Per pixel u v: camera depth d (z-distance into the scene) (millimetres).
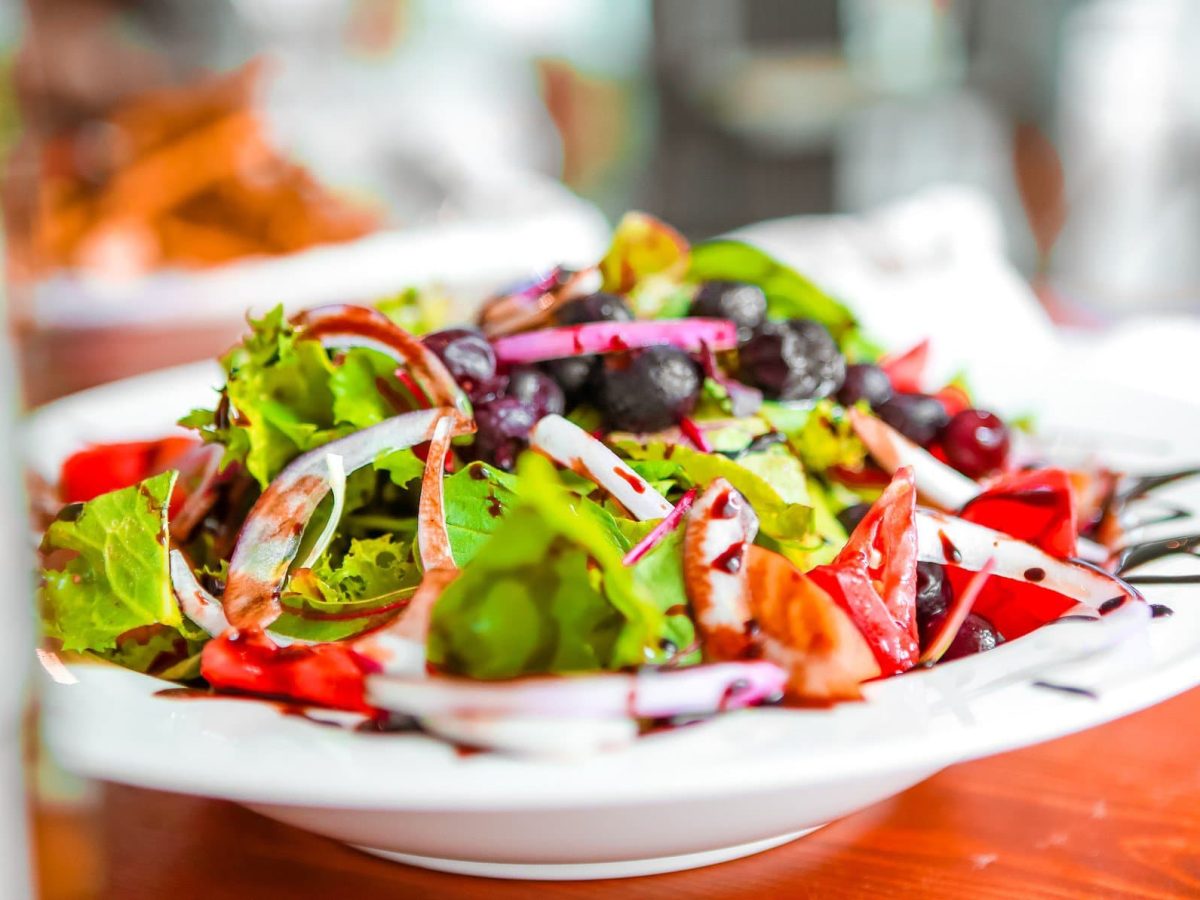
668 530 267
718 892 261
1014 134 1411
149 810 281
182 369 425
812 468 320
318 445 299
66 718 234
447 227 755
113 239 652
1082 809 278
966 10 1470
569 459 295
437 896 262
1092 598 278
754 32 1599
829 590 269
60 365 528
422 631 249
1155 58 1296
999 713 241
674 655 254
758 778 229
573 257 708
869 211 1448
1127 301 681
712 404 321
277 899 261
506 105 1335
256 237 721
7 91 257
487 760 233
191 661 271
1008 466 333
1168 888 260
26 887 213
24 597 215
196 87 899
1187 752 292
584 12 1541
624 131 1533
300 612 281
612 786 228
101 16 990
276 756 234
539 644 249
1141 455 350
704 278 362
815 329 326
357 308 306
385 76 1246
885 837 272
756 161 1546
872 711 242
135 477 344
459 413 295
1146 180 1311
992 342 483
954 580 289
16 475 211
